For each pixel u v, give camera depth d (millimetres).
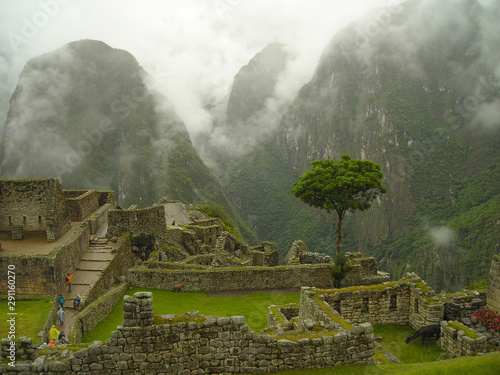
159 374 9078
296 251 33906
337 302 15578
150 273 24734
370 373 9406
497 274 13953
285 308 16547
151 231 32438
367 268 29578
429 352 13852
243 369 9328
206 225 46188
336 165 27172
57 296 18938
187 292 24219
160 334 9078
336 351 9688
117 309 20469
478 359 10156
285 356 9453
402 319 16203
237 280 24828
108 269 23500
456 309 14859
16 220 24984
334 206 26062
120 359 9023
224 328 9289
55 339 13375
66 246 21344
